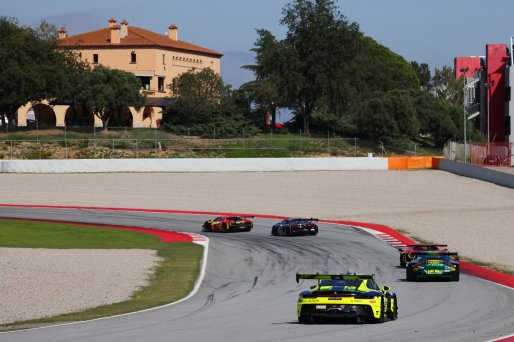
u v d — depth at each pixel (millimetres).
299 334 72750
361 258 146875
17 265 128000
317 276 80125
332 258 147375
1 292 104250
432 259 115875
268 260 146000
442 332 73500
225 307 94938
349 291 77062
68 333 75812
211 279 124438
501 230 187250
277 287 115188
